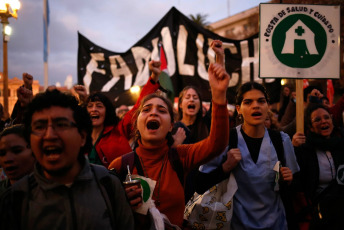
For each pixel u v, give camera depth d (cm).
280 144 241
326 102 433
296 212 261
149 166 197
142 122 200
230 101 609
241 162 235
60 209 127
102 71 665
